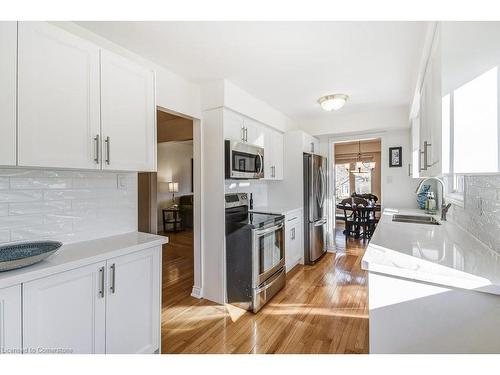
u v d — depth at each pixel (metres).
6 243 1.39
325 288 2.93
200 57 2.14
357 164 8.22
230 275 2.55
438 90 1.29
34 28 1.22
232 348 1.87
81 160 1.40
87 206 1.75
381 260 1.28
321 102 3.17
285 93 3.02
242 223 2.54
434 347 1.12
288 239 3.41
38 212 1.52
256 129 3.23
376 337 1.23
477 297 1.05
